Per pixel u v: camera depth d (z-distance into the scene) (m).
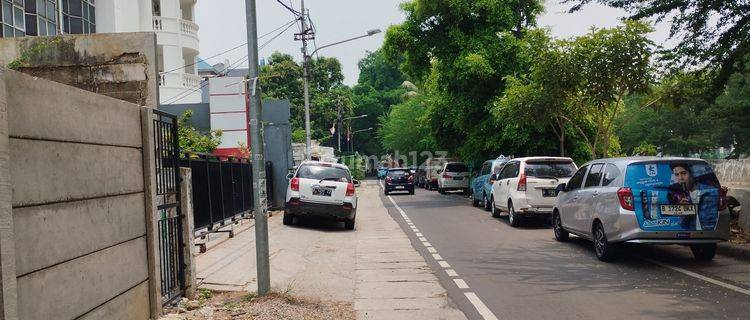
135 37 10.80
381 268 10.17
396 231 15.83
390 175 36.69
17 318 3.56
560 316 6.62
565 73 17.14
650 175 9.41
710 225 9.23
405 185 36.41
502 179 17.77
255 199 7.76
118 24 22.53
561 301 7.33
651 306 6.93
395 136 56.09
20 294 3.70
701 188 9.33
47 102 4.14
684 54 11.89
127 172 5.59
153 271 6.09
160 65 26.20
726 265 9.41
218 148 23.50
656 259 10.20
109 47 10.80
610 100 17.33
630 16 11.98
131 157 5.71
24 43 10.77
